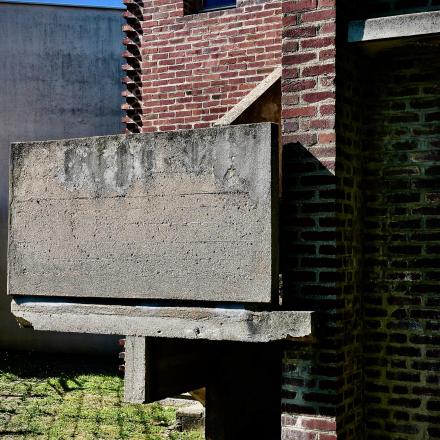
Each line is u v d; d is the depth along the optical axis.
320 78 4.58
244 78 7.61
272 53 7.49
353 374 4.75
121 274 4.83
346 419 4.62
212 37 7.79
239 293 4.48
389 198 4.91
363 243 4.97
